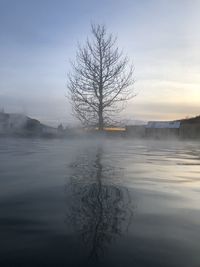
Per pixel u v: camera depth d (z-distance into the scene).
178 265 3.60
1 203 5.89
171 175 9.39
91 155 14.77
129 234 4.48
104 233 4.47
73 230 4.57
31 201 6.04
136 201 6.22
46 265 3.54
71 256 3.76
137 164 11.84
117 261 3.66
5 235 4.37
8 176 8.56
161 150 20.08
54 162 11.68
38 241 4.15
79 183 7.79
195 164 12.20
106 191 6.99
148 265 3.58
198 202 6.26
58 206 5.73
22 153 15.03
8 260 3.66
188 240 4.31
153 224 4.91
